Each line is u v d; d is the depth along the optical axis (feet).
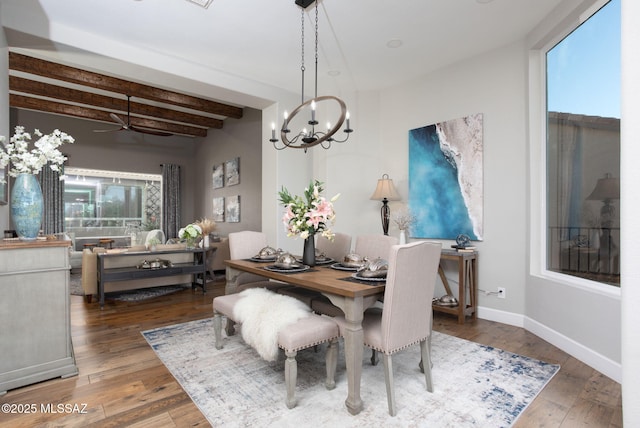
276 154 15.10
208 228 18.97
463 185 12.45
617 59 7.97
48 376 7.30
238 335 10.19
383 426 5.74
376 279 7.11
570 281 9.18
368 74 13.75
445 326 11.14
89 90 19.29
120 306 13.67
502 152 11.50
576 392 6.89
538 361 8.35
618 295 7.61
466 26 10.27
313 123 8.70
